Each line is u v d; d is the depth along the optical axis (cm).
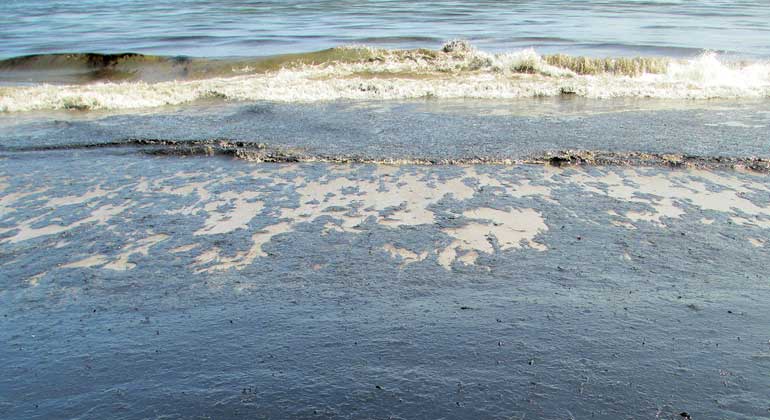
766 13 3150
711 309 430
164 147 877
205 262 523
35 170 787
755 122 964
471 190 687
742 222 590
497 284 474
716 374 357
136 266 518
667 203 641
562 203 644
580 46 1961
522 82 1348
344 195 680
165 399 343
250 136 924
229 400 340
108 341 404
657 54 1772
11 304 459
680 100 1170
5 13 4238
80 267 519
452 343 391
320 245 552
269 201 666
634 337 396
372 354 381
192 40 2312
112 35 2566
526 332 403
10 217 631
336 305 445
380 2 4619
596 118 1017
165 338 406
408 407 331
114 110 1147
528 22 2814
